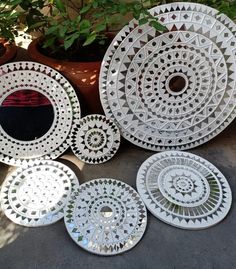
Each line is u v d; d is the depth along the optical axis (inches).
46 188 43.9
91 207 41.2
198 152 52.3
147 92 46.3
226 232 39.3
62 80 45.4
